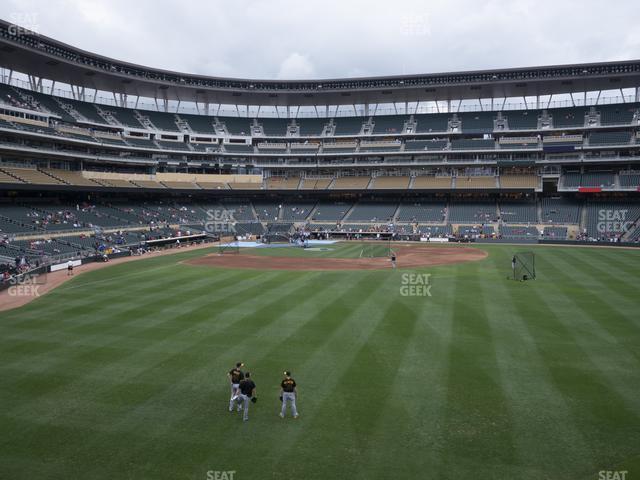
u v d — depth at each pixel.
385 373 19.36
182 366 20.39
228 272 45.97
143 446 14.21
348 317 27.92
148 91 91.94
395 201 95.06
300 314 28.69
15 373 19.80
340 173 99.56
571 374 19.05
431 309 29.70
